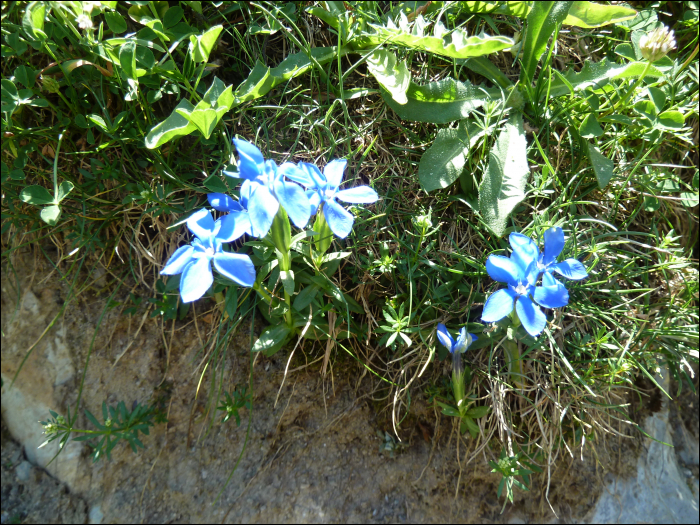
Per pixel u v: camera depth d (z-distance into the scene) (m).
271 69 0.18
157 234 0.19
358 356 0.19
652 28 0.20
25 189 0.16
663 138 0.20
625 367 0.17
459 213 0.18
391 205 0.18
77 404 0.18
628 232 0.18
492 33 0.20
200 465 0.20
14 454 0.20
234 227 0.13
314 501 0.20
